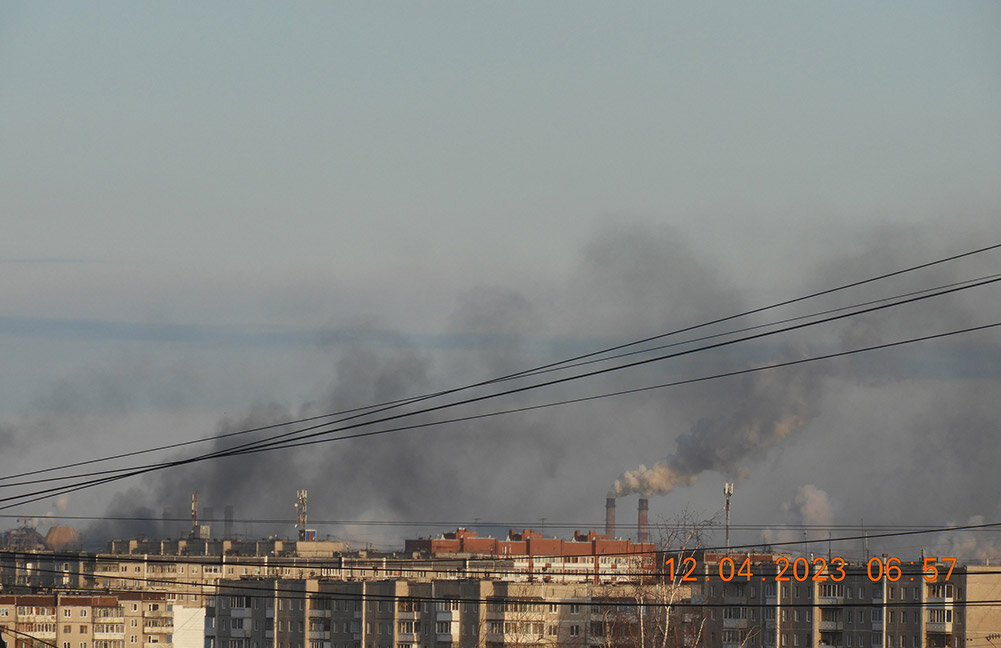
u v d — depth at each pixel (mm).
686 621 137750
